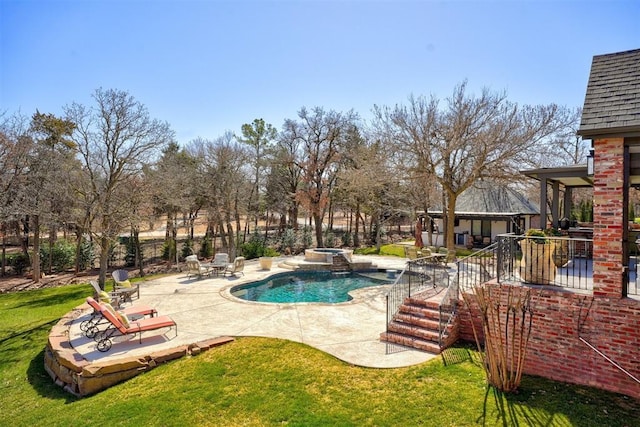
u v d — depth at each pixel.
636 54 7.52
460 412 5.86
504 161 18.84
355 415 5.92
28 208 18.52
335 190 35.88
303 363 7.74
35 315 14.40
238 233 32.59
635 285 7.23
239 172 32.62
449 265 17.44
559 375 6.90
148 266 28.78
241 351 8.40
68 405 6.96
